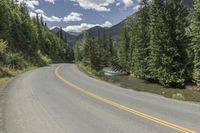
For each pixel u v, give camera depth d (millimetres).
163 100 16453
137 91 21328
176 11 37219
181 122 10555
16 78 31328
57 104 14836
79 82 27484
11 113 12547
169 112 12609
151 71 42250
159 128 9680
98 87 23516
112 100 16312
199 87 32719
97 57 62250
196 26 32281
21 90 20734
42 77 32406
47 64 80500
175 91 26328
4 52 45219
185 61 36031
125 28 72500
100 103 15211
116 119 11227
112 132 9281
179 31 36188
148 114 12141
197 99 17938
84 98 17031
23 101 15789
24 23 82375
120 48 73188
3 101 15875
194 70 32688
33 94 18625
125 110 13141
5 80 29250
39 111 12945
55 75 35656
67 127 10031
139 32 49250
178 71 35875
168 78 35875
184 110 13117
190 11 36969
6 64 41906
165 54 36469
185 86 35062
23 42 75562
